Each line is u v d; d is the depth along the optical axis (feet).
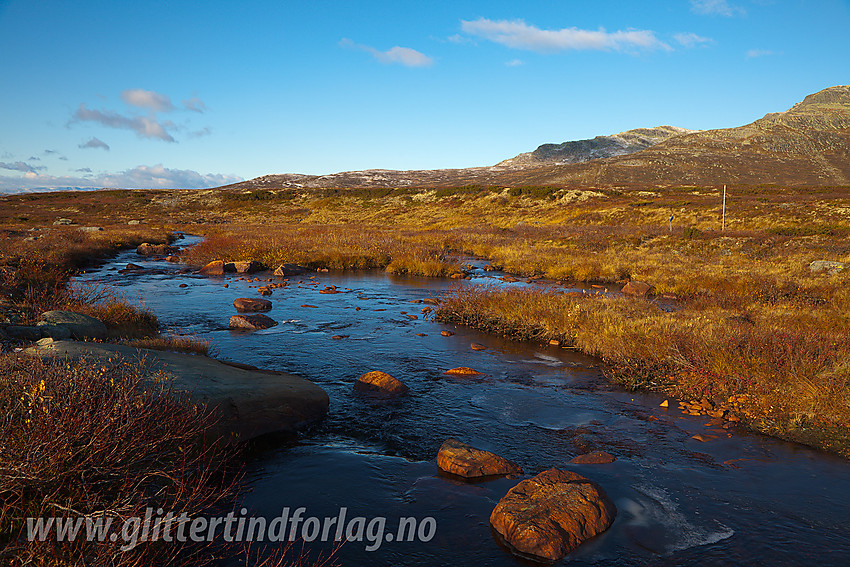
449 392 24.49
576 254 90.99
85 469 10.72
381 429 19.95
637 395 24.34
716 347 27.25
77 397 12.11
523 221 173.68
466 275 71.87
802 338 27.76
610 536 12.99
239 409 17.84
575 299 42.93
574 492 13.98
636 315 37.68
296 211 245.65
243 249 83.25
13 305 32.99
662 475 16.42
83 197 287.89
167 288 55.52
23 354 16.61
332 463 16.89
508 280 68.39
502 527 12.99
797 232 99.14
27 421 10.62
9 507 10.18
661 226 126.00
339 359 29.71
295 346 32.27
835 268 64.34
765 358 25.26
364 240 104.17
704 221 129.39
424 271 72.33
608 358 29.73
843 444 18.66
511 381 26.35
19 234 107.55
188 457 14.60
